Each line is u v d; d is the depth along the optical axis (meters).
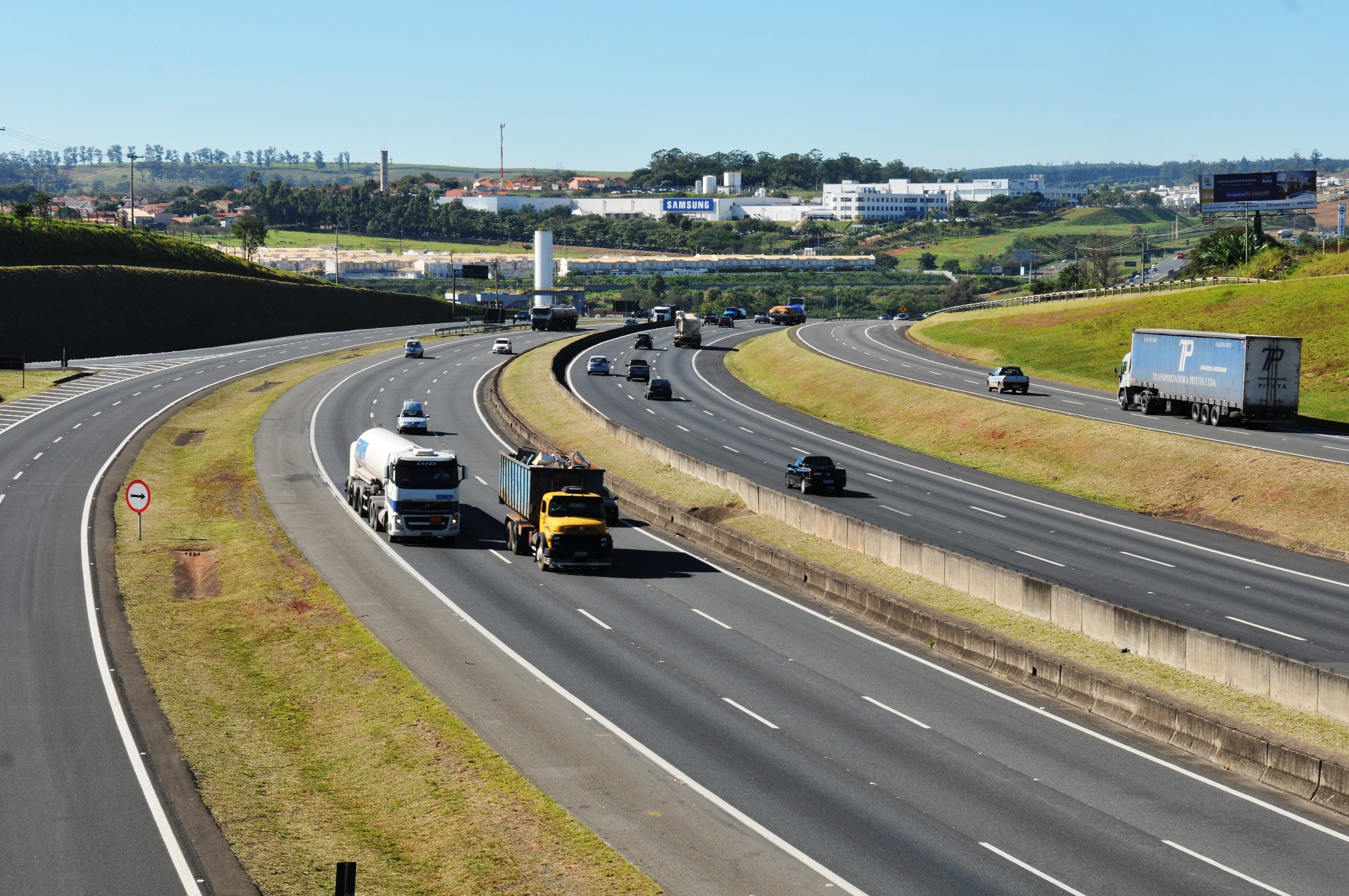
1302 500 53.62
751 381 113.56
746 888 20.23
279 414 87.81
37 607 39.72
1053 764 26.02
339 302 183.50
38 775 25.80
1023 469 69.38
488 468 67.69
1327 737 26.11
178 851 22.19
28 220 158.00
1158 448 64.88
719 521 53.91
